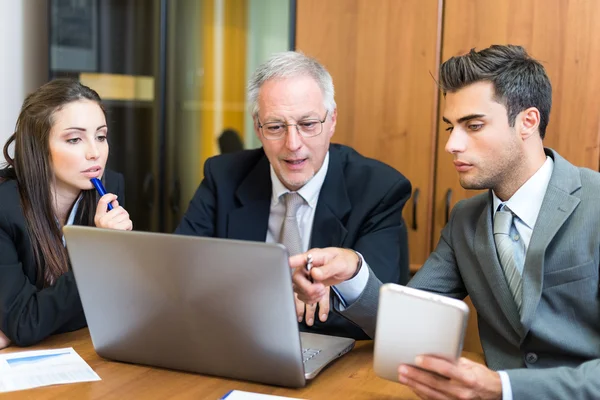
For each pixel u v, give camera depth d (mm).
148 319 1390
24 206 1760
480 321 1578
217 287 1281
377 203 1898
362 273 1516
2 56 3221
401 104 2658
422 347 1186
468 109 1426
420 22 2605
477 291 1547
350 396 1325
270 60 1831
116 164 3084
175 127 3023
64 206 1842
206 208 2070
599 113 2398
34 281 1778
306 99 1781
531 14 2457
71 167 1745
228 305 1291
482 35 2525
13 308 1616
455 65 1450
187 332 1366
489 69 1416
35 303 1615
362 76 2703
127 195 3088
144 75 3029
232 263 1248
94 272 1392
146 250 1310
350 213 1912
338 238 1888
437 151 2623
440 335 1164
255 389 1351
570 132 2441
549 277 1423
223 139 2969
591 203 1422
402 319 1193
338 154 2031
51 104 1731
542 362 1450
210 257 1261
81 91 1776
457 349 1157
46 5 3385
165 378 1407
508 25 2490
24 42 3311
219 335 1339
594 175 1464
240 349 1341
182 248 1275
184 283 1306
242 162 2080
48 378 1404
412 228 2688
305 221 1950
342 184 1948
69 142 1743
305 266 1408
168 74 3006
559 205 1430
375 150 2709
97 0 3045
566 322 1421
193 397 1311
